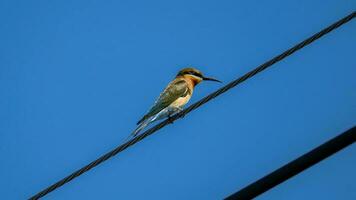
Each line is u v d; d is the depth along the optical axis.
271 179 7.80
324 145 7.70
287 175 7.76
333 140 7.67
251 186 7.85
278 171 7.80
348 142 7.62
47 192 10.24
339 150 7.64
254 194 7.83
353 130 7.63
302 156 7.77
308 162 7.72
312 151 7.74
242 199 7.84
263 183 7.82
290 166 7.78
